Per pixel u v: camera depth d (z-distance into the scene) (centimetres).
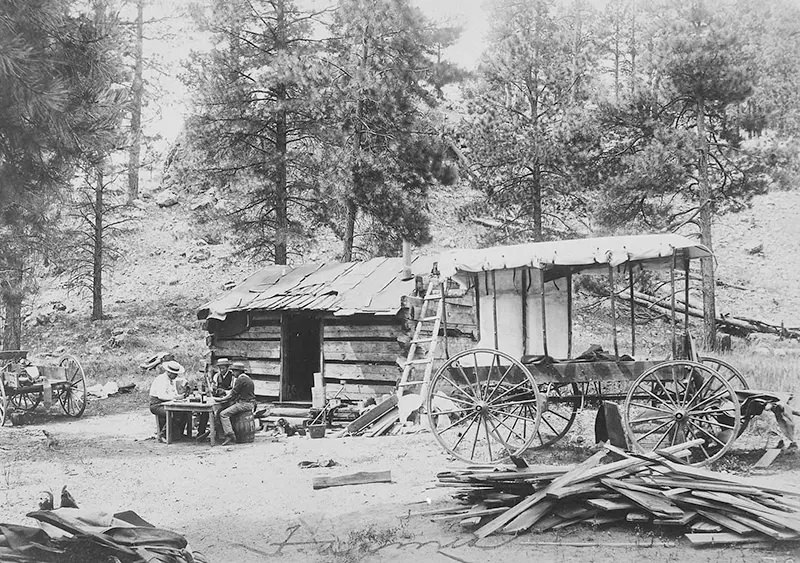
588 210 2812
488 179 2856
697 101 2533
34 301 3206
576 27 3103
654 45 2594
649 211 2595
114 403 2159
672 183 2500
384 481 990
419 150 2506
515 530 719
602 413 1157
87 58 970
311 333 1988
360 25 2473
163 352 2748
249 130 2677
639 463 758
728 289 3338
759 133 2661
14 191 943
